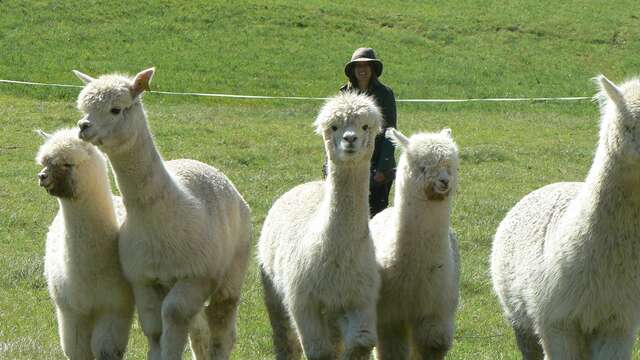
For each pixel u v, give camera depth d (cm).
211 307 964
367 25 4125
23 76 3231
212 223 886
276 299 920
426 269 825
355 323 792
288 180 1902
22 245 1473
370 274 796
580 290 732
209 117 2619
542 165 2134
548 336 766
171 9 4050
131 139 813
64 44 3603
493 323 1170
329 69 3603
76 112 2580
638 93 682
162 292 857
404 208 827
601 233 717
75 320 868
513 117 2986
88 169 830
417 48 3909
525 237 824
